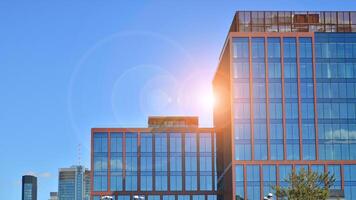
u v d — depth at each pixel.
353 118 158.62
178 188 183.00
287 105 158.00
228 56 162.00
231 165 156.12
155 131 185.38
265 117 157.12
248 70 158.50
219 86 182.25
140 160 183.75
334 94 159.25
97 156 183.38
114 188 182.12
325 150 157.25
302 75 159.25
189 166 184.25
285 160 155.75
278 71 158.88
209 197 182.75
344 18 164.25
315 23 164.00
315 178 106.44
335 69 160.12
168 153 184.50
